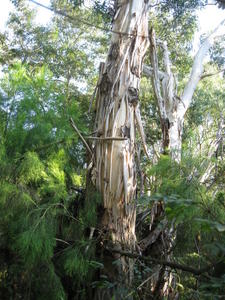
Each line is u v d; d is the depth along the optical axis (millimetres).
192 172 5148
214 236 4012
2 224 5008
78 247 5035
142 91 11523
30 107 5785
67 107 6254
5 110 5816
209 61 13375
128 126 5711
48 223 4906
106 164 5570
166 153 6250
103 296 5070
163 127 6863
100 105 5863
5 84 5871
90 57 14906
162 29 12414
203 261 5277
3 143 5320
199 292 3539
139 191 6430
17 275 5293
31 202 4969
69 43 14820
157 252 5836
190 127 11547
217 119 12125
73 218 5332
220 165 6195
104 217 5469
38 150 5609
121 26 5965
